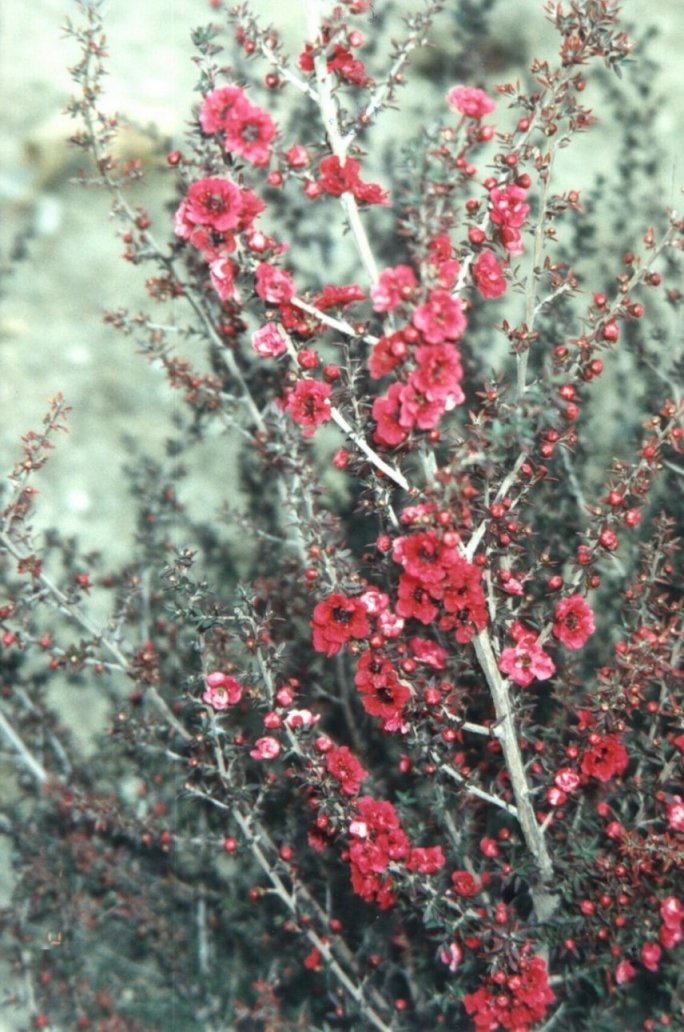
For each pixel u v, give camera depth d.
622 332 1.00
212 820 1.01
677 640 0.91
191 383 0.97
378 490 0.88
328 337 0.99
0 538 0.91
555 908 0.92
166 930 1.01
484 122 1.00
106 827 0.99
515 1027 0.89
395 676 0.88
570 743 0.90
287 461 0.93
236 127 0.86
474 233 0.87
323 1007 1.00
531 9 0.99
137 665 0.94
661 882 0.90
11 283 1.03
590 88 1.00
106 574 1.03
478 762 0.96
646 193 1.00
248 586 0.90
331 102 0.88
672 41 1.00
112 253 1.02
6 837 1.03
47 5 1.01
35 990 1.00
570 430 0.87
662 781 0.91
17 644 0.93
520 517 0.99
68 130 1.01
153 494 1.02
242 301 0.88
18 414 1.03
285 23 1.00
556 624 0.88
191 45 1.01
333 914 0.99
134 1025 0.99
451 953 0.91
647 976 0.97
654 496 0.99
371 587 0.89
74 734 1.04
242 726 1.00
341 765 0.89
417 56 1.00
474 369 1.00
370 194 0.87
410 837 0.92
